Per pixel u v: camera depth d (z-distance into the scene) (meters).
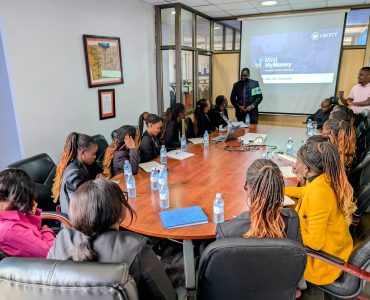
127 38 4.53
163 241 2.52
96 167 2.63
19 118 3.11
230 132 3.74
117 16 4.27
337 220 1.55
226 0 4.68
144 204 1.93
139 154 2.70
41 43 3.24
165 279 1.09
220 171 2.57
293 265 1.07
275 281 1.12
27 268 0.82
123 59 4.50
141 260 0.97
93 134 4.11
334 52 5.44
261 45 5.96
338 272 1.52
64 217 1.97
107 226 1.02
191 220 1.68
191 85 5.82
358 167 2.51
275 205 1.16
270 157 2.96
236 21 6.07
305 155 1.62
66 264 0.81
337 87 5.61
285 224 1.22
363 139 3.57
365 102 4.36
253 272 1.09
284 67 5.89
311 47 5.58
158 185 2.22
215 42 6.43
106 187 1.04
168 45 5.19
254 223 1.17
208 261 1.07
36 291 0.81
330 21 5.32
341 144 2.65
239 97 5.57
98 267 0.79
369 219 1.83
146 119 3.16
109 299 0.76
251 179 1.19
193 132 4.38
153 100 5.38
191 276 1.39
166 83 5.51
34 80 3.21
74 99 3.74
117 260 0.95
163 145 3.40
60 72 3.50
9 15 2.89
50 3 3.28
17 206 1.50
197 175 2.48
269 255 1.04
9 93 3.13
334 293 1.54
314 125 4.46
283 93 6.04
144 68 5.02
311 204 1.51
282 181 1.17
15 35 2.97
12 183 1.48
